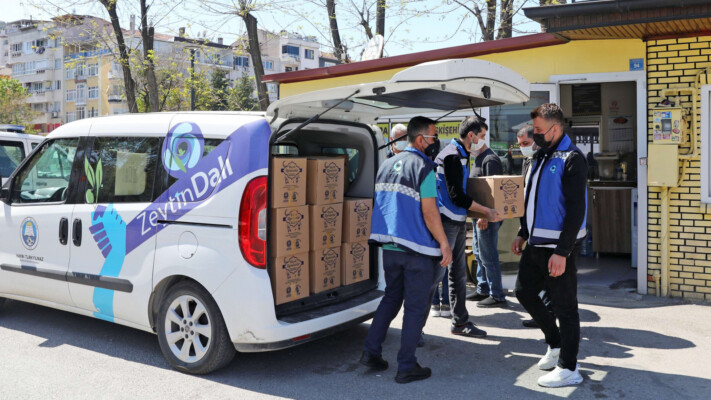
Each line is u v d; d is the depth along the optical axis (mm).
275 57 85938
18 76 87062
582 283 7273
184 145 4414
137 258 4535
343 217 4809
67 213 5035
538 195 4090
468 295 6613
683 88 6227
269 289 4047
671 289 6469
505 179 4449
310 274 4539
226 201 4094
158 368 4523
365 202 4973
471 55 8031
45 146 5418
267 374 4410
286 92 10375
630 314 5887
